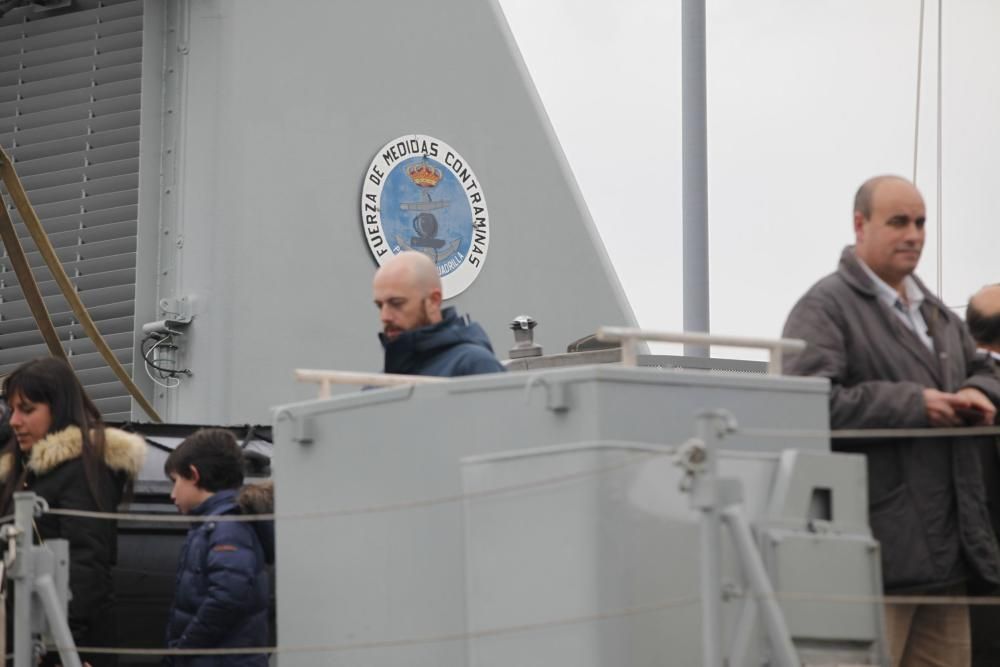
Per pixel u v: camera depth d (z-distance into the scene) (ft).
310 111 100.99
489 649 38.47
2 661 43.27
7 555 40.88
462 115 109.40
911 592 42.22
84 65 98.12
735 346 40.16
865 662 38.01
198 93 97.30
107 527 48.34
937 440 42.57
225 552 47.85
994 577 42.50
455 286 107.76
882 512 42.47
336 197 101.40
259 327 96.68
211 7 98.02
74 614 47.42
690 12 105.29
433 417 41.22
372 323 101.71
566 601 37.42
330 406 43.60
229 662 47.62
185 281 95.81
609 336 38.45
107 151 96.53
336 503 43.34
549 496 37.91
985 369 46.09
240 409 95.20
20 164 98.02
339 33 103.09
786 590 37.22
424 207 106.42
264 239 97.60
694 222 105.09
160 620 58.59
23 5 99.71
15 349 95.91
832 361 42.91
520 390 39.60
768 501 38.45
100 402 94.17
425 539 41.45
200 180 96.58
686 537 37.91
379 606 42.32
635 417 38.45
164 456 61.16
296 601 44.16
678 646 37.50
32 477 49.24
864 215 44.34
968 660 42.83
